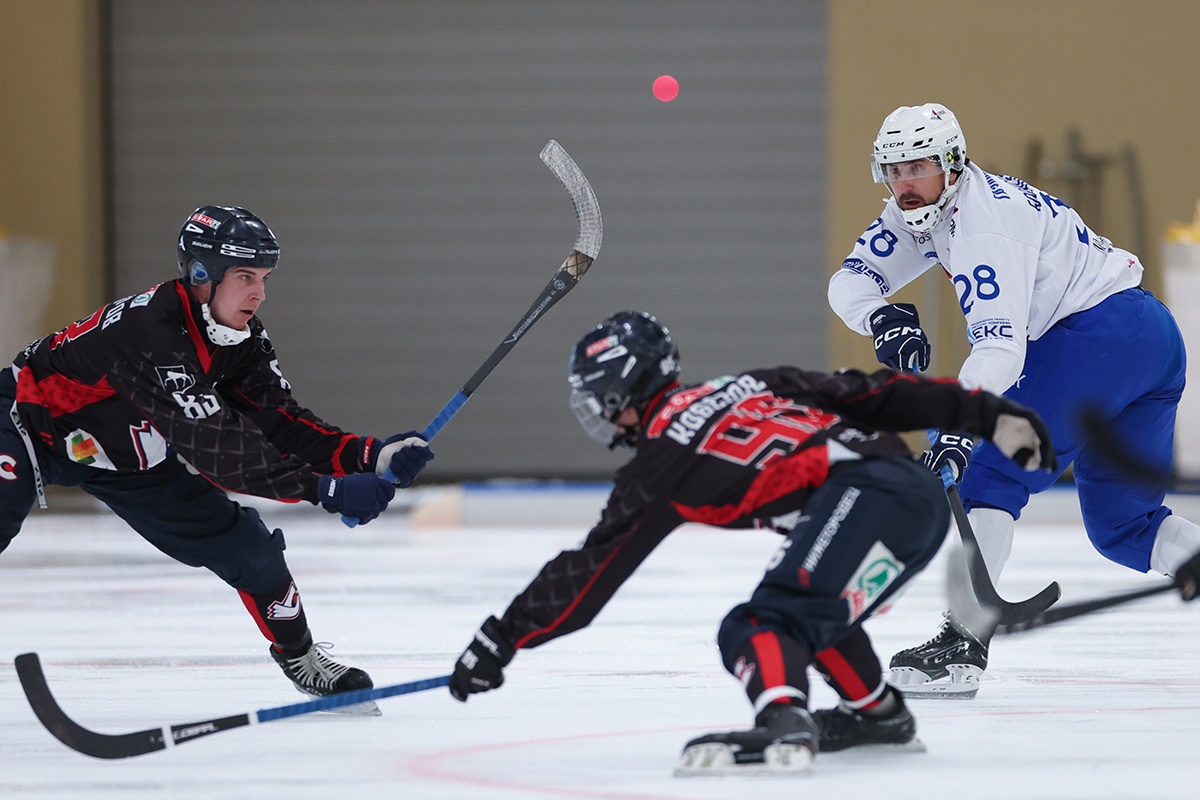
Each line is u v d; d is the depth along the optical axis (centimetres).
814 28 4234
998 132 4072
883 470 895
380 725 1119
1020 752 987
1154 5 4022
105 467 1124
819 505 887
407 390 4322
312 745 1035
